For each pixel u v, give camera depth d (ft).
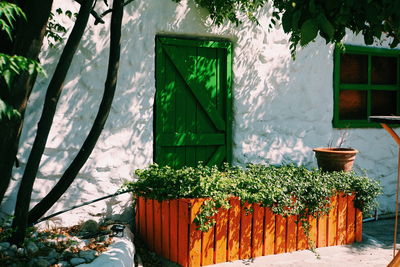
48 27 15.85
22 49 11.85
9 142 12.26
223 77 19.49
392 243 18.71
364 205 18.57
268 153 20.12
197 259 14.99
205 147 19.35
